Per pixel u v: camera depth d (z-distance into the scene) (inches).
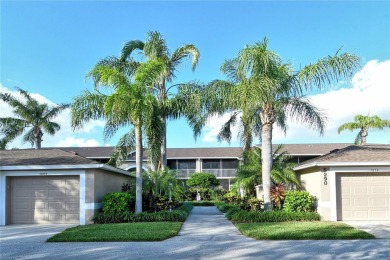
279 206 701.9
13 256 382.3
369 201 671.8
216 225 608.1
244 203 762.2
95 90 689.0
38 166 647.1
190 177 1582.2
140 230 520.7
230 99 674.2
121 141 823.1
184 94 761.0
